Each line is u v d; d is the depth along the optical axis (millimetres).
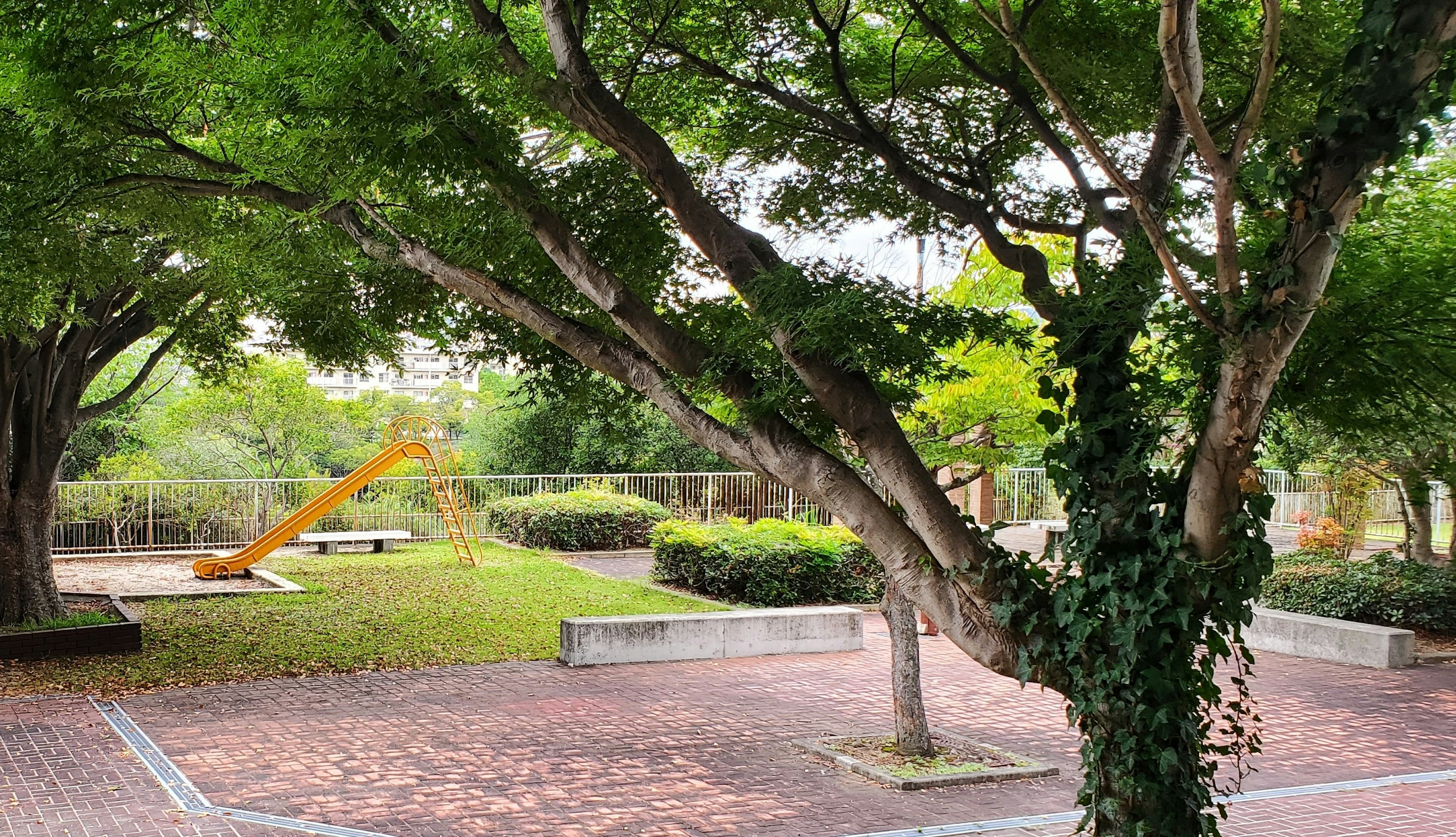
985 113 8375
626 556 23328
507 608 16234
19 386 13875
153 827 7148
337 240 8977
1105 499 5188
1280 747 9922
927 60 8383
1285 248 4410
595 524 23953
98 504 22359
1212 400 4883
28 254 9023
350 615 15461
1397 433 5777
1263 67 4031
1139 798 5219
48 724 9750
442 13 6922
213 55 7316
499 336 9023
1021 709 11203
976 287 9695
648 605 16781
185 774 8344
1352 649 13930
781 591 17062
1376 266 5352
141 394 31547
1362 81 4191
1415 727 10703
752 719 10516
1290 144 4500
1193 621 5082
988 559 5418
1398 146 4191
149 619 14922
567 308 8141
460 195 7332
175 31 7613
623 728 10055
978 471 10320
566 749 9289
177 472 28391
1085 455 5246
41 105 7707
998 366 9547
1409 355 5219
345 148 5770
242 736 9453
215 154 10422
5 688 11148
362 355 13062
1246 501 4867
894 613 9344
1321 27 6070
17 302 10289
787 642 13992
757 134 8656
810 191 8766
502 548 24156
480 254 6742
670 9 7934
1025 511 30797
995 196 7984
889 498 8438
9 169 8414
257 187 7727
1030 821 7668
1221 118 6734
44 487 13844
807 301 5547
